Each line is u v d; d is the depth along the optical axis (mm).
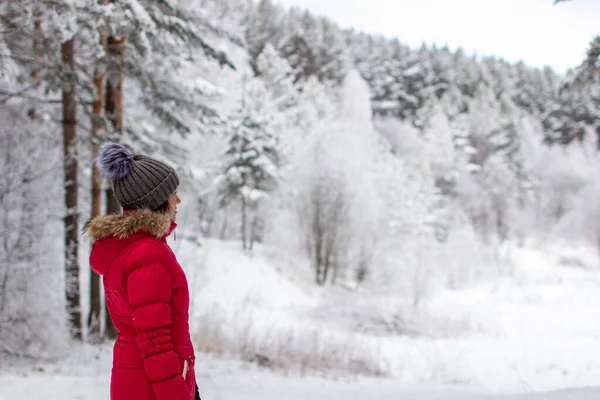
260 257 32594
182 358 1698
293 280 30328
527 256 48281
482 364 12141
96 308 11375
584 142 67125
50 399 4551
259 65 63094
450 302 28547
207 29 12047
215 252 29203
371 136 47312
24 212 9320
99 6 8469
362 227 34750
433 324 19000
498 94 102625
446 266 38719
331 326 18125
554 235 57844
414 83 84125
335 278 33156
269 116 33562
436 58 96312
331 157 33688
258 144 32156
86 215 10664
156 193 1782
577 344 15461
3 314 8867
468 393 6625
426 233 42094
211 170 31266
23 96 9164
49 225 10219
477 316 21422
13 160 9117
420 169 51906
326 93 65375
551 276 40219
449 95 88250
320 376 8672
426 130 67250
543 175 65375
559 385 9461
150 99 12359
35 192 9641
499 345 15430
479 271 40344
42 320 9352
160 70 12023
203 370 8086
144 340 1531
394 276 33125
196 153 31484
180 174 13359
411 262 35531
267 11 83625
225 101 31766
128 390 1610
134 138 12227
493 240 55188
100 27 8539
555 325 19922
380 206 37094
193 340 10648
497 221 59312
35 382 5227
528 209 62500
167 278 1628
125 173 1748
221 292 23406
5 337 8633
